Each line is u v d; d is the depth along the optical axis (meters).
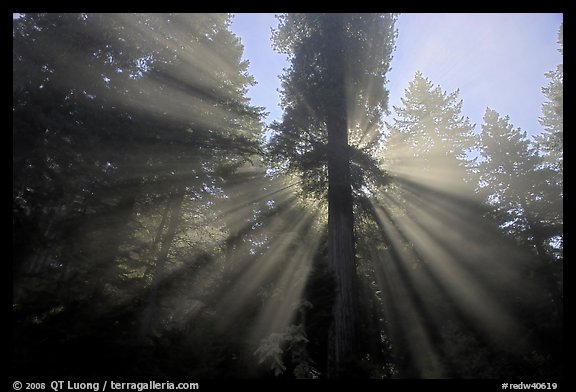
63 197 8.91
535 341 11.01
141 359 7.34
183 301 11.59
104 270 9.17
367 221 13.09
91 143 9.13
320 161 10.38
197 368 7.17
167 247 11.41
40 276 8.03
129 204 10.26
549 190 17.33
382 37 12.55
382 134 12.24
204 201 13.70
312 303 7.47
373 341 13.70
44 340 6.82
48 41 9.94
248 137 13.83
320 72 11.82
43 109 9.09
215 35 15.06
